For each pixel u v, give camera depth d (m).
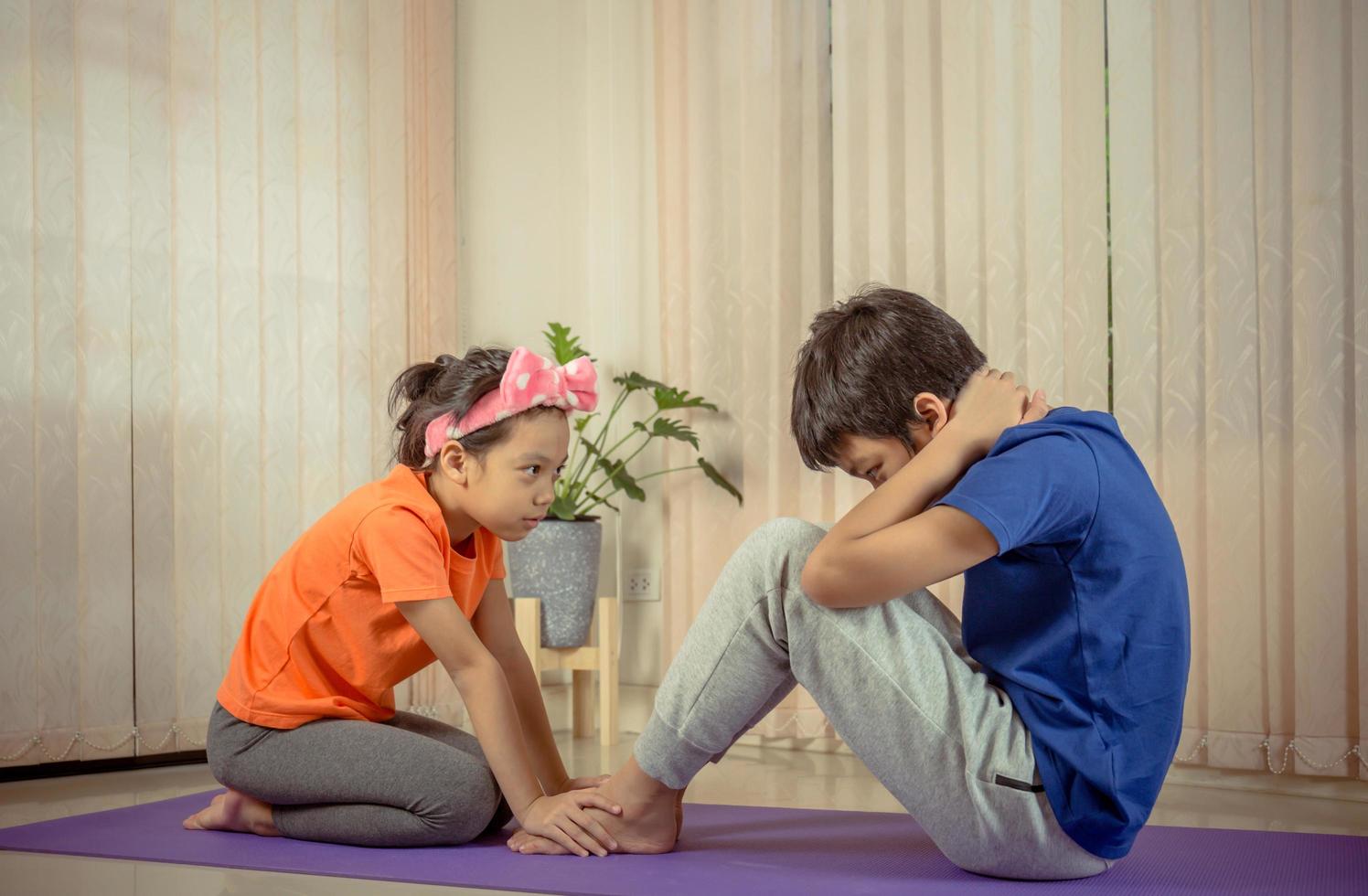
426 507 1.69
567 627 3.24
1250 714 2.51
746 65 3.27
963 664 1.37
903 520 1.31
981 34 2.92
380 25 3.47
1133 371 2.67
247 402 3.14
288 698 1.71
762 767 2.79
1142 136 2.69
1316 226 2.46
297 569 1.73
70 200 2.85
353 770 1.65
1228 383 2.55
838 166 3.11
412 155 3.53
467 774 1.63
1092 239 2.72
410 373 1.82
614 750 3.05
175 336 3.01
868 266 3.08
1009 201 2.85
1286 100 2.52
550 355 3.67
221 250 3.12
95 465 2.86
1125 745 1.31
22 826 1.90
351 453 3.33
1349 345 2.43
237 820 1.79
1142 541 1.31
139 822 1.93
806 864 1.51
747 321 3.24
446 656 1.64
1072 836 1.34
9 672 2.70
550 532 3.24
